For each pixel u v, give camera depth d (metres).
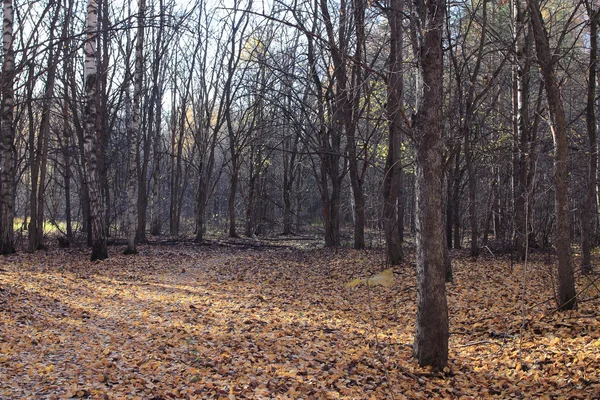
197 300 12.44
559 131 9.39
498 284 13.09
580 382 6.14
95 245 19.47
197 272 18.28
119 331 8.94
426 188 7.06
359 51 13.70
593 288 11.04
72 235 27.83
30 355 6.98
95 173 19.55
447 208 23.78
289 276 17.11
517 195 16.72
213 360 7.21
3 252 19.89
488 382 6.87
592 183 12.30
